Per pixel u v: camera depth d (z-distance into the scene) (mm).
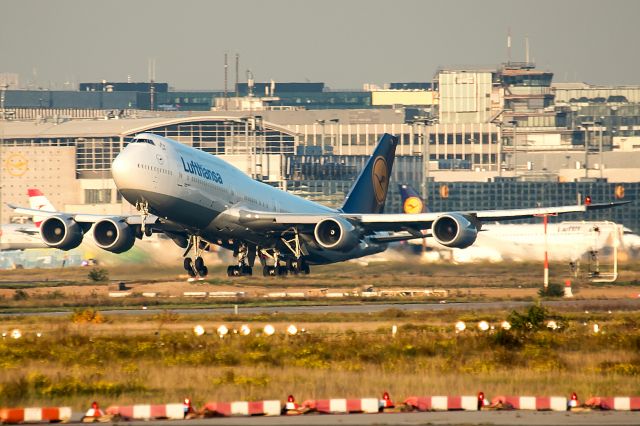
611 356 162750
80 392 125188
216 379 135125
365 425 104188
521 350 169250
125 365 150750
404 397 121500
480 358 158125
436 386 129625
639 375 141250
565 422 105375
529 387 129875
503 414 111812
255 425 105000
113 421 108750
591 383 134000
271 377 137875
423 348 165125
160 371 144000
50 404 119000
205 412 110875
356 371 145000
